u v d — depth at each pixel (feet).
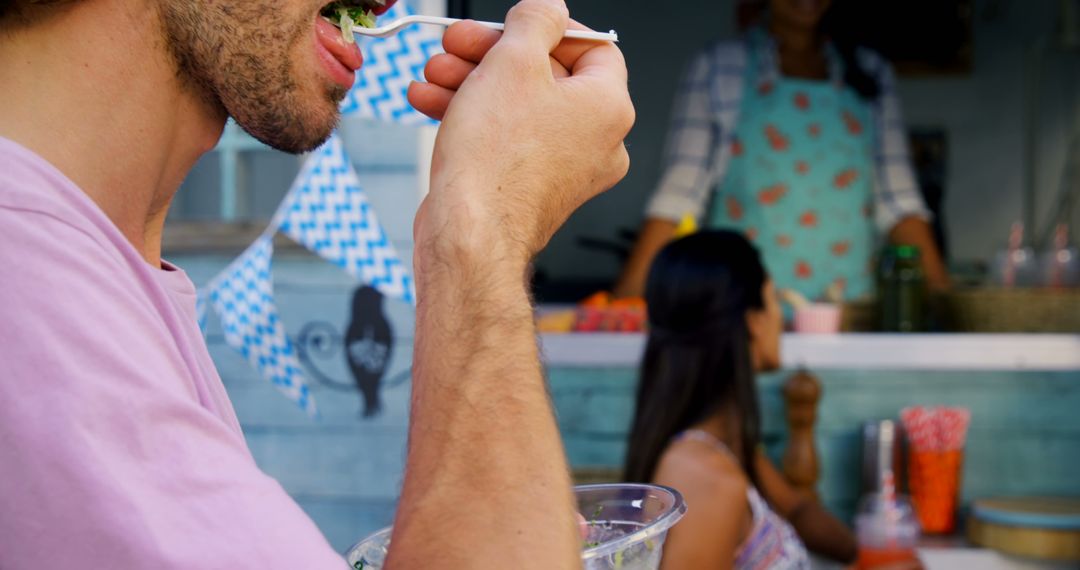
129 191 2.36
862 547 9.12
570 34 2.56
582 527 2.61
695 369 6.80
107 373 1.88
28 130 2.23
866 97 12.31
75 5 2.24
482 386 2.13
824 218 12.14
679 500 2.60
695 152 12.16
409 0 9.82
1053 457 11.28
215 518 1.88
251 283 7.01
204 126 2.46
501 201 2.30
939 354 11.04
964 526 11.02
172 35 2.31
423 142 9.87
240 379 10.32
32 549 1.79
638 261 12.06
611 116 2.48
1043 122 20.58
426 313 2.22
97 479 1.81
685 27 21.07
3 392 1.82
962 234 21.15
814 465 10.55
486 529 2.02
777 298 11.67
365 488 10.29
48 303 1.88
